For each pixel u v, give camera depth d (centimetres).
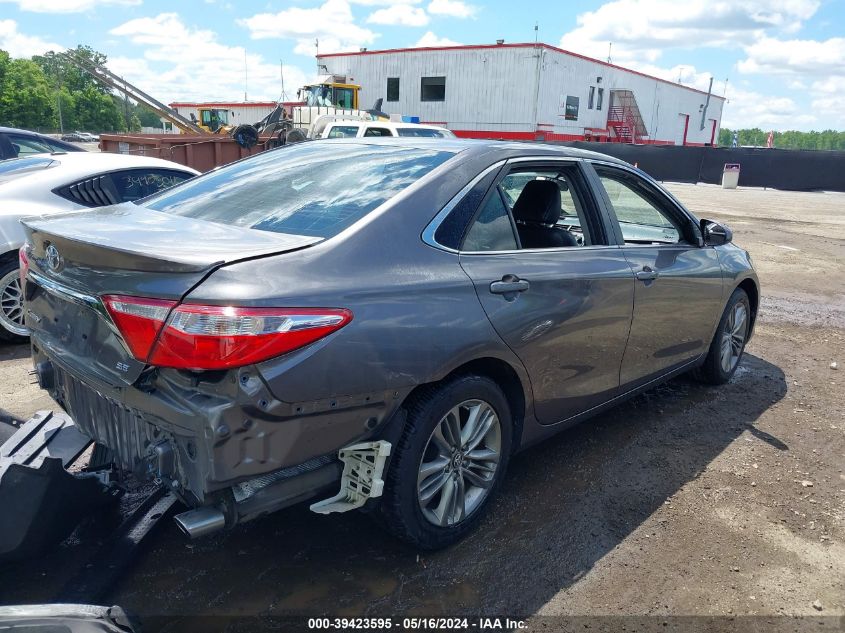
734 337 508
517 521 322
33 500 246
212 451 214
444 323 262
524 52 3122
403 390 251
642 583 281
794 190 2686
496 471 310
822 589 282
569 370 333
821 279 930
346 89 2644
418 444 265
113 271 231
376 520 277
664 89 4406
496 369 302
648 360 397
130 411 237
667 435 421
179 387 222
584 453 393
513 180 336
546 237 363
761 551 306
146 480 248
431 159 306
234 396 214
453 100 3356
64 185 560
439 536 288
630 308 362
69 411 283
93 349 246
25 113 8538
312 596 266
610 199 372
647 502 343
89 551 285
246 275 222
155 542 295
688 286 414
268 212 282
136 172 605
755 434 428
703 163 2839
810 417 458
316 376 226
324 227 262
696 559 299
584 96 3534
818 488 364
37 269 270
